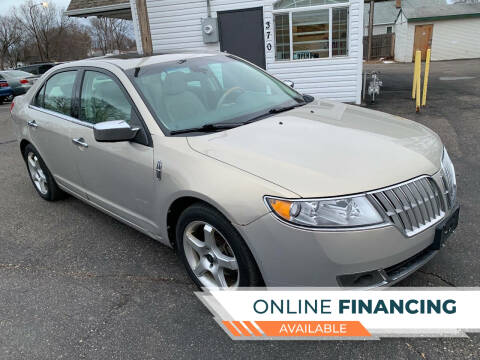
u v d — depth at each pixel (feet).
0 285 10.13
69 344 8.00
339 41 33.35
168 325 8.34
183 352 7.63
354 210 6.86
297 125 9.36
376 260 6.93
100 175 10.91
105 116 10.52
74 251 11.59
